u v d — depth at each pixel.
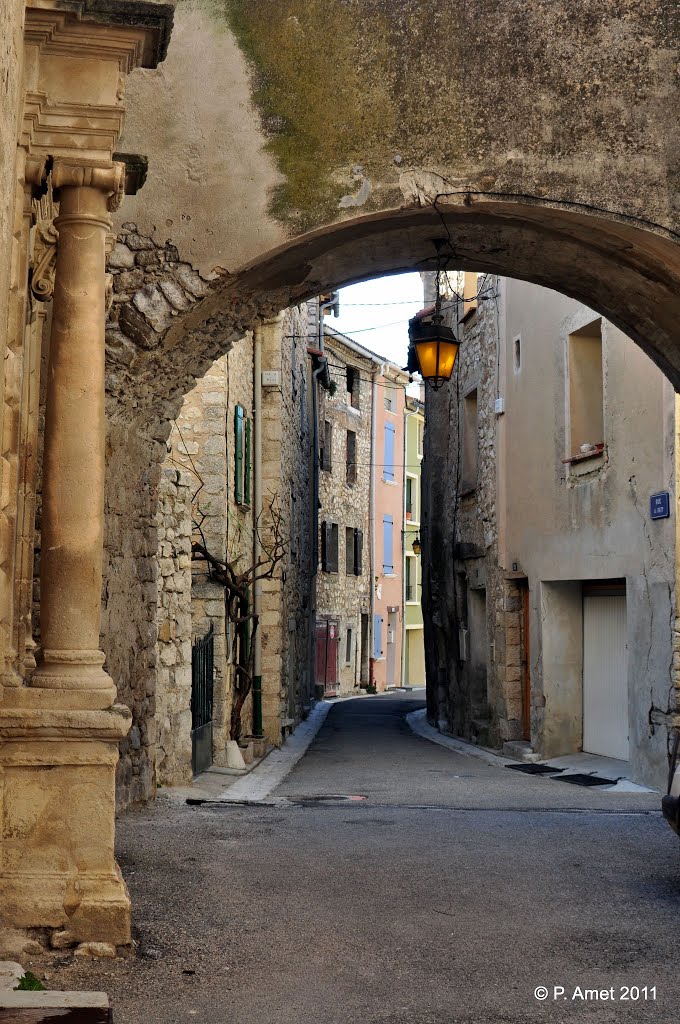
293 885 7.05
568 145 9.68
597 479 15.36
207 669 14.90
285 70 9.61
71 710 5.45
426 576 27.45
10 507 5.79
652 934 6.00
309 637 31.17
